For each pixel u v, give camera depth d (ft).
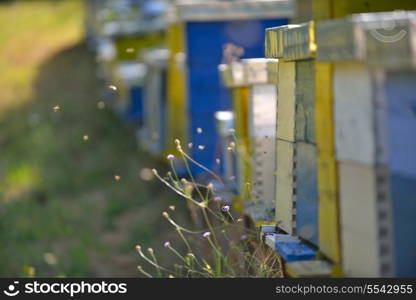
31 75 193.06
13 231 79.82
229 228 38.24
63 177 105.40
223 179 53.78
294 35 23.72
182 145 80.48
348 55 18.43
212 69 72.23
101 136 130.21
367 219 19.17
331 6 28.78
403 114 18.39
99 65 185.68
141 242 68.33
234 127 44.91
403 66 17.21
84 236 75.82
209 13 70.18
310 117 23.31
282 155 26.30
